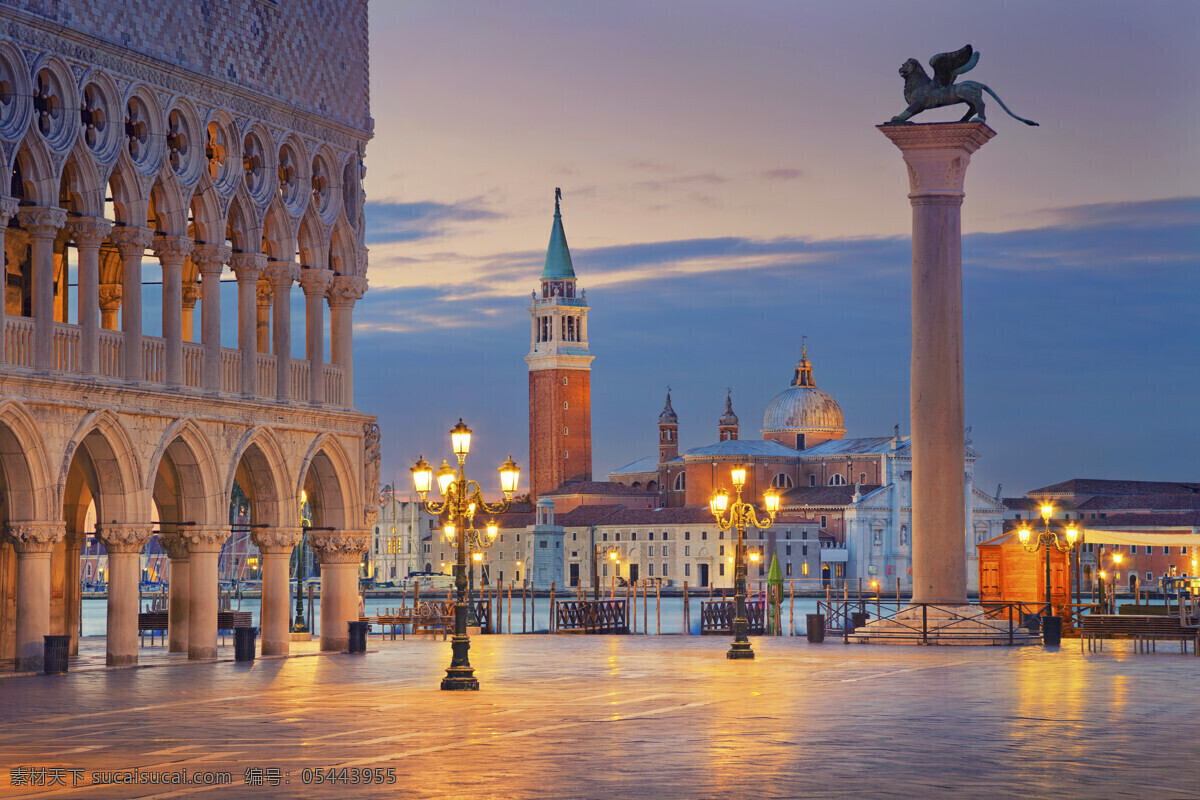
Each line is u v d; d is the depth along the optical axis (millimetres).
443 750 29500
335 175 63656
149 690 43812
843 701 40000
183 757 28609
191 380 56062
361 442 64750
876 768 27172
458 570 44562
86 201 51219
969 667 53594
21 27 48656
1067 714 36594
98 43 51344
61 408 49844
